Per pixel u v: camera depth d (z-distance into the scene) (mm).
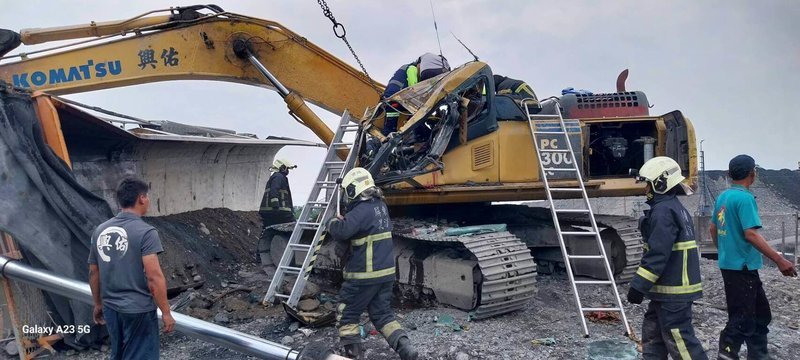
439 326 6559
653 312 4859
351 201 5598
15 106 6074
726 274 5145
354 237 5453
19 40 8008
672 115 8219
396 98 7293
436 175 7496
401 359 5363
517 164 7801
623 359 5516
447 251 7344
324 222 6918
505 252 6801
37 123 6184
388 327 5430
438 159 7199
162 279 3939
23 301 5684
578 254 8844
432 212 8734
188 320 3734
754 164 5133
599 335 6312
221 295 8039
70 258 6055
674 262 4535
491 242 6914
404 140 7129
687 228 4559
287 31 8656
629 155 8555
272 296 6812
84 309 5938
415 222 7973
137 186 4137
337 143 7551
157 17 8375
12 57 8000
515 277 6656
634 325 6707
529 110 8266
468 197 7668
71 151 8203
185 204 10797
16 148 5879
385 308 5496
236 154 12125
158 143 9500
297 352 3230
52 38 8195
